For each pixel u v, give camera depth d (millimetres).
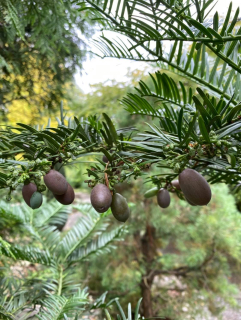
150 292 915
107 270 900
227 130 160
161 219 900
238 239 948
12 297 362
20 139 204
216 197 956
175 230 928
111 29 244
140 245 979
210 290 930
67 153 176
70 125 241
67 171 1181
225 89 246
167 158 177
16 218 514
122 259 935
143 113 288
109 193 169
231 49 189
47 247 521
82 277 958
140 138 224
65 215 600
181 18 193
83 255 500
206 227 915
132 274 883
